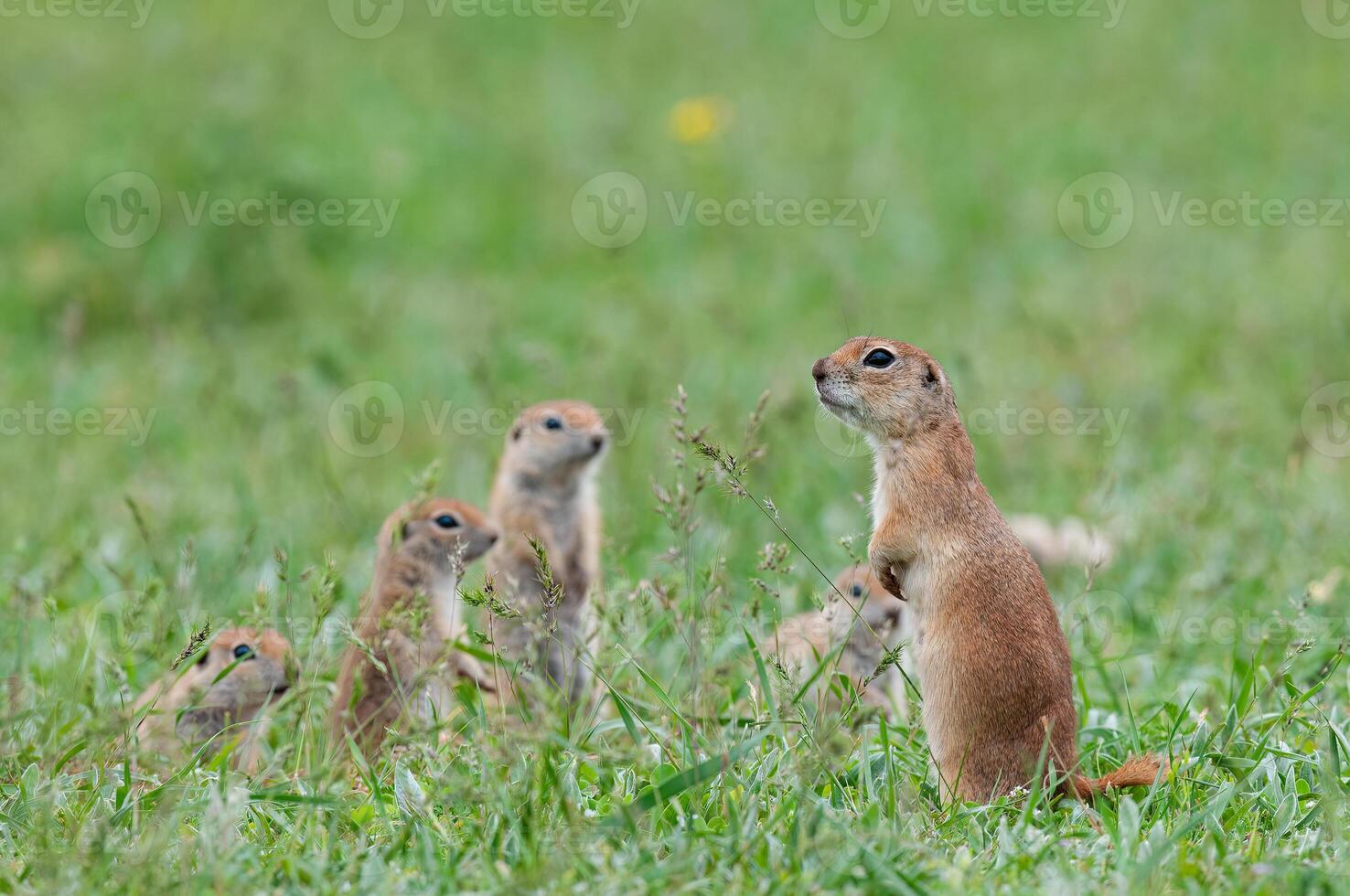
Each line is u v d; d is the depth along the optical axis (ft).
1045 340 77.10
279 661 39.86
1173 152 109.81
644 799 29.17
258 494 59.93
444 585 42.70
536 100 123.75
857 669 41.06
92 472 63.46
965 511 34.45
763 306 84.99
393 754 34.60
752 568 48.01
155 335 79.87
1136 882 26.73
